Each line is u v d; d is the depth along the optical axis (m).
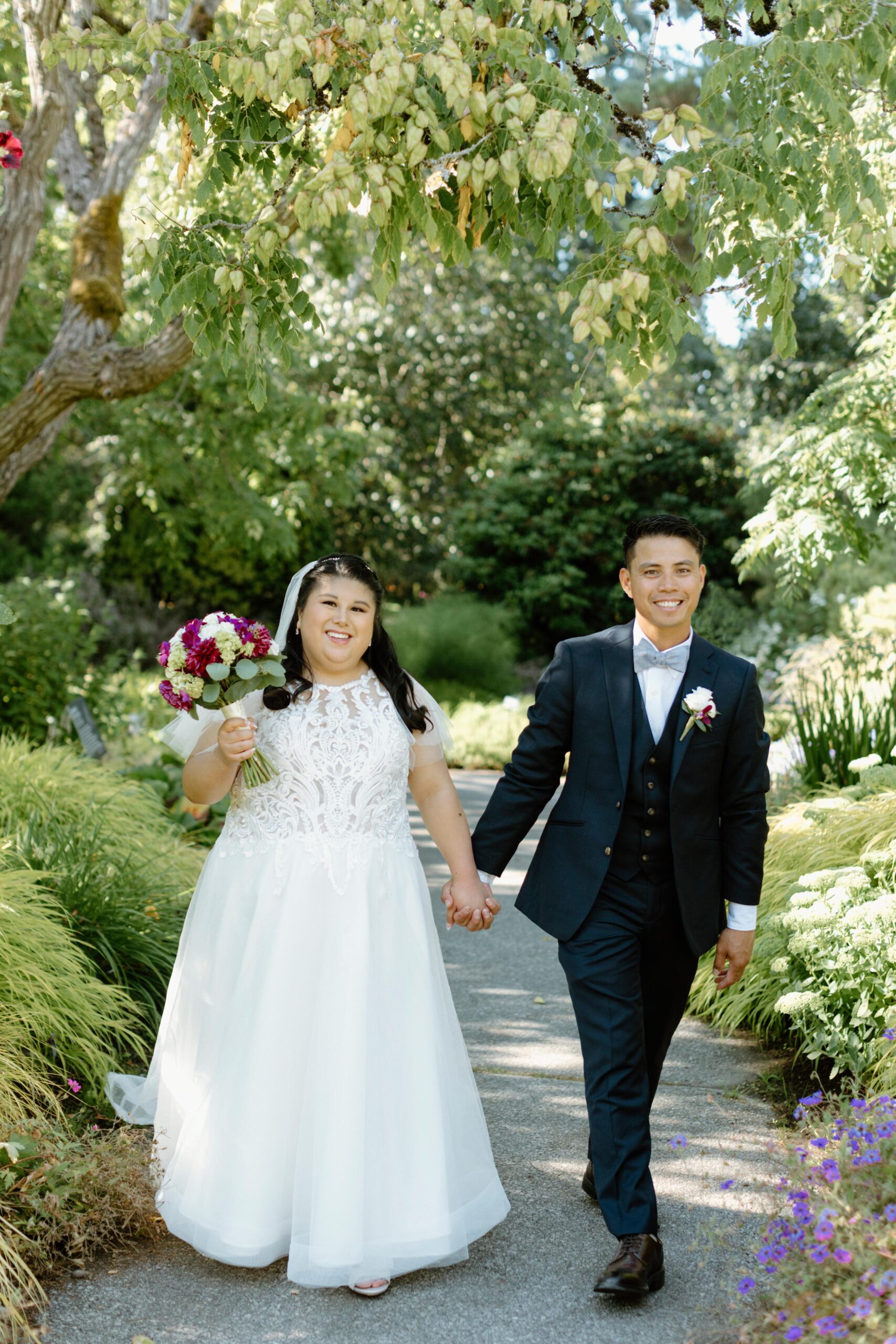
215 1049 2.66
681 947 2.76
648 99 3.14
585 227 3.06
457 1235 2.60
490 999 4.64
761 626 12.43
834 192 3.02
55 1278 2.55
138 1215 2.71
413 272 19.59
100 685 8.93
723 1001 4.23
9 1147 2.62
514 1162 3.20
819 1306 2.02
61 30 5.16
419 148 2.80
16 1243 2.51
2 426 5.92
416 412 20.67
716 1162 3.15
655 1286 2.48
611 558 17.00
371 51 2.93
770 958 4.01
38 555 18.59
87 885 4.16
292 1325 2.39
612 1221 2.48
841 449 6.05
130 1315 2.42
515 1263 2.67
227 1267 2.63
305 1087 2.58
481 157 2.90
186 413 12.14
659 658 2.72
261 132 3.32
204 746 2.92
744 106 2.92
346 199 2.87
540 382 20.78
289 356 3.38
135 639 17.48
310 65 3.10
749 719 2.73
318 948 2.64
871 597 10.60
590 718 2.75
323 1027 2.57
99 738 7.14
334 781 2.69
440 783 2.99
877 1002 3.43
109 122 7.76
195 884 4.85
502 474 18.41
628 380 3.09
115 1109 3.21
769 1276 2.45
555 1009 4.52
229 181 3.37
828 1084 3.64
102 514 17.50
